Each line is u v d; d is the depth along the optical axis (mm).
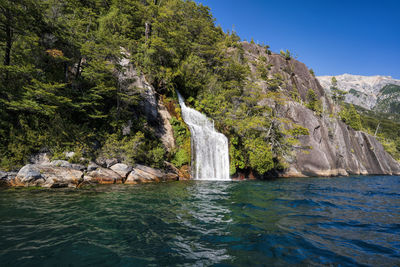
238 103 35531
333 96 98312
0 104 13500
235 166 24016
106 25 24766
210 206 8500
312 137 39812
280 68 78500
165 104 23828
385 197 12883
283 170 31562
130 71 22141
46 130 14070
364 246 4953
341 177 36656
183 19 44719
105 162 14742
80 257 4012
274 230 5855
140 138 17500
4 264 3648
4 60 14461
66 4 20109
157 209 7727
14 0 14234
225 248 4605
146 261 3945
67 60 16719
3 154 12008
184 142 21125
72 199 8852
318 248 4746
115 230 5512
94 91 16422
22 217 6320
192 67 29906
